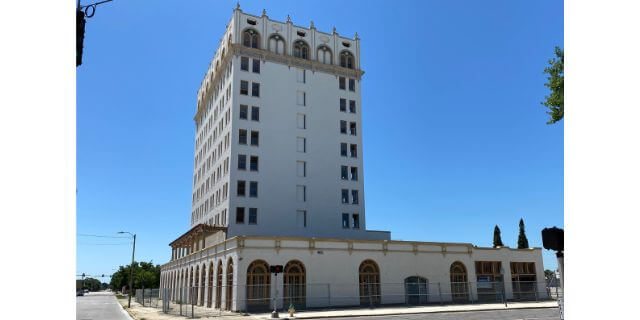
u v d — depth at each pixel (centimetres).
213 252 4197
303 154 5825
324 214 5716
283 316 2950
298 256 3700
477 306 3694
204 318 2928
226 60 6059
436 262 4322
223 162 5728
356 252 3953
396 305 3922
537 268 4897
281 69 6012
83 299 8119
